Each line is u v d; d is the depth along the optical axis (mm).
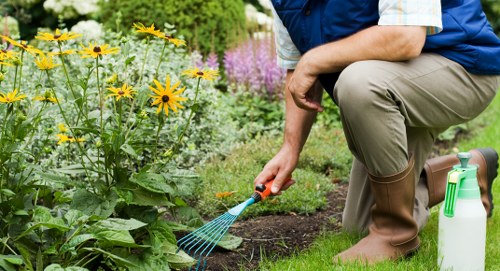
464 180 2174
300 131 2645
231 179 3412
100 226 2107
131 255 2229
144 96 2275
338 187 3678
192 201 3289
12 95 2100
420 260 2336
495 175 2846
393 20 2225
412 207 2398
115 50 2217
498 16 9516
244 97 5242
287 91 2732
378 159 2277
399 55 2250
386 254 2363
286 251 2621
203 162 3779
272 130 4664
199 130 3848
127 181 2289
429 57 2365
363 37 2281
